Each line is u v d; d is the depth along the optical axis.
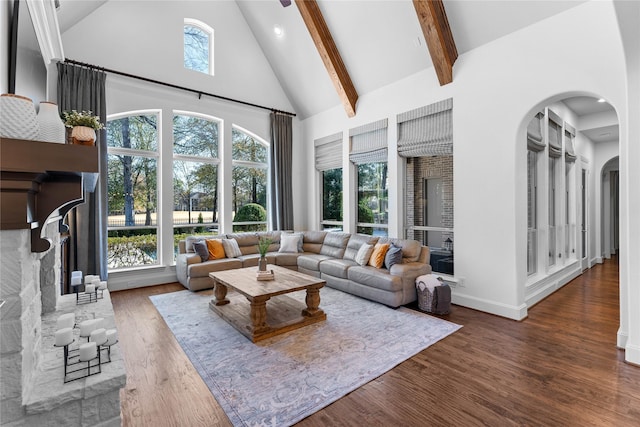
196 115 5.57
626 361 2.50
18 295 1.14
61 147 1.19
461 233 3.97
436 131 4.28
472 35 3.73
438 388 2.17
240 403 2.01
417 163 4.80
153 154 5.16
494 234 3.65
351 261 4.86
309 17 4.78
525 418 1.86
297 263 5.45
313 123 6.61
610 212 7.80
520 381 2.24
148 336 3.03
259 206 6.48
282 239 5.90
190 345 2.83
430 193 4.63
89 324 1.49
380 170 5.37
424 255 4.21
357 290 4.24
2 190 1.10
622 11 2.14
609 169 7.46
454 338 2.96
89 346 1.34
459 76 3.96
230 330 3.16
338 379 2.27
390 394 2.10
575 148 5.75
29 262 1.27
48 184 1.32
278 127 6.47
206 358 2.58
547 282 4.50
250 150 6.35
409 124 4.66
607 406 1.96
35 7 1.83
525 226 3.64
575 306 3.91
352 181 5.79
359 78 5.23
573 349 2.73
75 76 4.30
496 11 3.43
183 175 5.51
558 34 3.11
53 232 2.12
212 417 1.88
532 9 3.22
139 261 5.05
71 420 1.24
